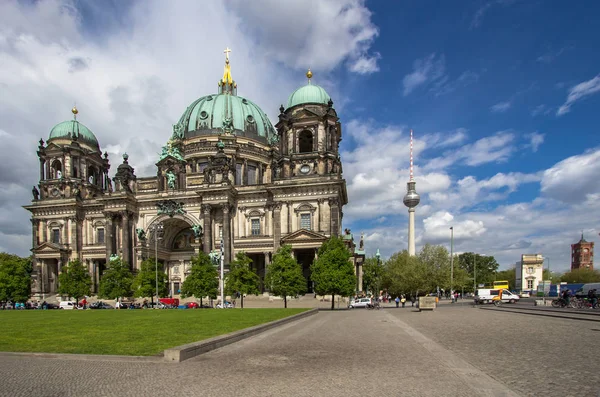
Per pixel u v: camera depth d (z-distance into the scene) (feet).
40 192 336.49
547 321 111.04
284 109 297.74
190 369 48.57
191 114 366.63
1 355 58.18
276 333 86.07
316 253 257.55
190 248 326.03
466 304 258.78
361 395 37.19
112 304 281.95
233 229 291.58
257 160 352.90
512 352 59.26
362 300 236.84
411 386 40.06
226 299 263.08
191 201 302.04
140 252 294.05
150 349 60.70
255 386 40.50
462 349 62.34
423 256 321.93
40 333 83.82
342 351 61.26
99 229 323.78
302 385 40.78
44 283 320.91
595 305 166.71
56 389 40.19
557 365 49.62
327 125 274.77
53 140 344.28
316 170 270.87
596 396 36.19
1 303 298.97
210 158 324.60
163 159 311.06
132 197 307.58
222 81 420.36
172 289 323.57
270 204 283.59
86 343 67.36
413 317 134.72
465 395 36.88
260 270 294.46
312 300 254.27
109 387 40.68
